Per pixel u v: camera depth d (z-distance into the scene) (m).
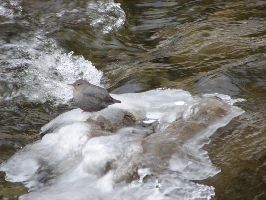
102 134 12.48
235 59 16.98
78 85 13.59
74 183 11.22
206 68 16.70
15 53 18.80
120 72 17.48
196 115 12.95
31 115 15.39
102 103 13.45
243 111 13.30
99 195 10.73
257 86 15.09
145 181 10.81
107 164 11.30
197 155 11.56
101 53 19.39
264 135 12.21
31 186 11.56
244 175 11.02
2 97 16.30
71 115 14.05
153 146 11.63
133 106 13.98
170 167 11.18
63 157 12.23
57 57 18.83
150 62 17.91
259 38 18.50
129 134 12.54
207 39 18.89
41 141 12.95
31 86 16.83
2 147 13.53
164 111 13.66
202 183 10.80
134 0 23.91
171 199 10.38
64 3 22.73
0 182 11.80
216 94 14.78
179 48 18.56
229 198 10.49
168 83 16.08
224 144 11.95
